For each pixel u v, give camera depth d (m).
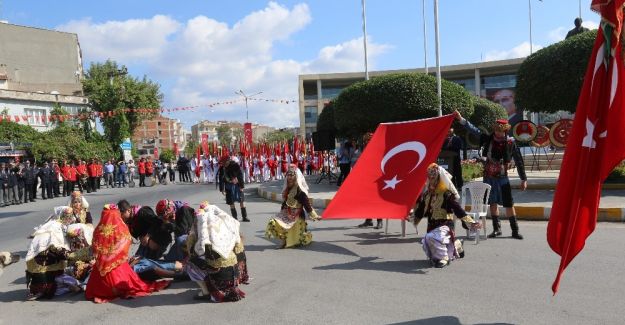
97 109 47.50
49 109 47.06
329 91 71.75
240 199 12.16
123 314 5.70
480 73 65.62
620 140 4.12
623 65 4.07
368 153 9.37
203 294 6.06
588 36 12.45
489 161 8.70
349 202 9.06
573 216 4.12
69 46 57.09
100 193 24.86
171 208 7.32
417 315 5.12
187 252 6.34
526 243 8.19
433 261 7.05
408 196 8.90
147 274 6.73
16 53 52.78
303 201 8.86
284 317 5.27
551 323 4.75
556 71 12.70
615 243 7.89
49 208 18.36
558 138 20.16
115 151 47.16
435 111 18.38
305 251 8.50
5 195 20.48
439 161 13.47
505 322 4.83
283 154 30.12
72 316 5.73
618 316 4.86
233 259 5.98
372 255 7.95
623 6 4.01
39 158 33.59
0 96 42.88
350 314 5.25
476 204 8.80
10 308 6.14
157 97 51.38
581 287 5.78
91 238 7.04
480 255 7.54
